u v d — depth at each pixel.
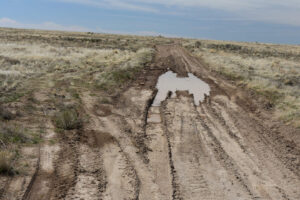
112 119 12.41
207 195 6.91
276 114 14.21
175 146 9.89
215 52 49.06
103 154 8.89
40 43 45.28
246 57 42.03
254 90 19.30
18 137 9.20
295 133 11.59
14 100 13.45
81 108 13.47
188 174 7.92
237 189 7.25
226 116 13.85
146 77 23.92
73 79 19.41
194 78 24.75
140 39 79.69
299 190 7.36
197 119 13.14
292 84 22.11
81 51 37.47
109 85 18.91
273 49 63.62
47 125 10.79
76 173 7.53
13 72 19.80
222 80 23.77
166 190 7.04
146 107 14.73
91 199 6.45
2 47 34.44
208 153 9.41
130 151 9.24
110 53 36.62
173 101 16.56
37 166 7.63
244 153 9.57
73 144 9.41
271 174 8.16
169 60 36.41
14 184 6.65
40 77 19.58
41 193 6.47
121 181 7.34
